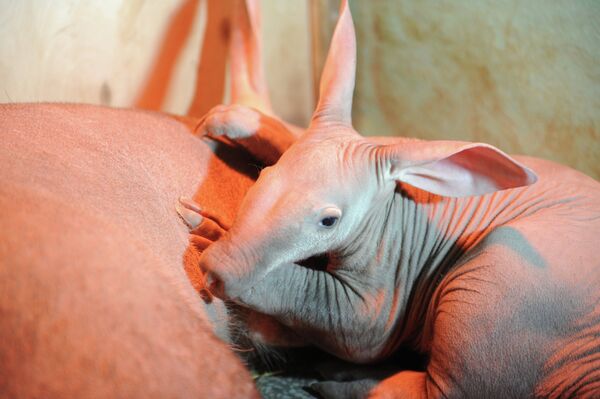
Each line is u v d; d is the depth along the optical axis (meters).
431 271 0.85
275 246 0.75
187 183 0.85
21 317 0.59
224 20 1.19
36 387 0.58
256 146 0.90
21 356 0.58
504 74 1.18
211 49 1.18
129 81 1.08
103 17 1.02
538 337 0.76
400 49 1.26
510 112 1.19
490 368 0.77
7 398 0.57
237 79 1.05
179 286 0.71
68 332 0.60
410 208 0.86
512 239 0.79
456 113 1.24
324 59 1.35
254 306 0.82
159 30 1.10
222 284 0.73
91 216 0.67
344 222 0.78
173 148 0.86
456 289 0.79
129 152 0.81
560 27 1.12
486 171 0.78
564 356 0.76
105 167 0.76
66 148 0.75
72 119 0.80
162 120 0.90
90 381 0.59
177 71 1.14
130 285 0.63
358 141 0.81
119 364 0.60
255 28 1.04
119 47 1.05
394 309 0.86
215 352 0.65
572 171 0.89
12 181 0.66
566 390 0.76
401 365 0.90
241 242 0.74
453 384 0.78
